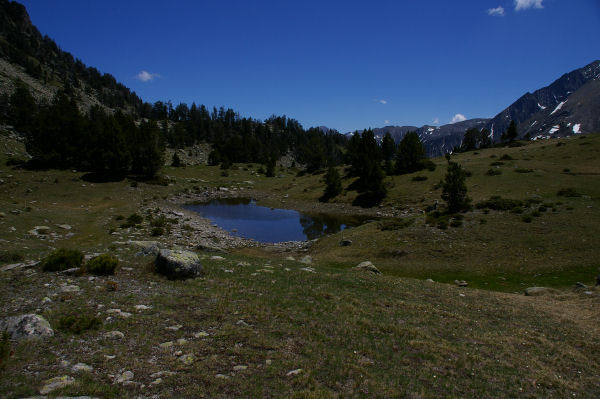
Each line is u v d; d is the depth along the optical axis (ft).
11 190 238.48
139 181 341.62
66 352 31.71
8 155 320.70
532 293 85.97
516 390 34.55
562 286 94.12
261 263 91.66
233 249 167.84
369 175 301.02
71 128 342.03
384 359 38.14
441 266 122.21
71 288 49.85
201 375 30.17
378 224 175.42
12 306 42.01
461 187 176.86
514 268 112.16
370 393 30.48
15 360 28.86
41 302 43.83
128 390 26.61
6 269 59.98
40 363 29.09
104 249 87.86
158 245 96.94
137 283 56.95
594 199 177.27
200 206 306.76
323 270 90.33
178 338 37.78
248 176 483.51
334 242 164.76
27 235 126.31
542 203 171.53
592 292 80.07
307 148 587.68
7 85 515.91
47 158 306.76
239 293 57.11
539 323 59.98
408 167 346.13
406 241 146.30
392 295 68.95
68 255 61.87
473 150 486.79
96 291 50.39
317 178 409.90
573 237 125.90
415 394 31.04
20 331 33.73
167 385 28.07
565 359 44.96
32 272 57.88
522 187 224.12
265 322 45.37
